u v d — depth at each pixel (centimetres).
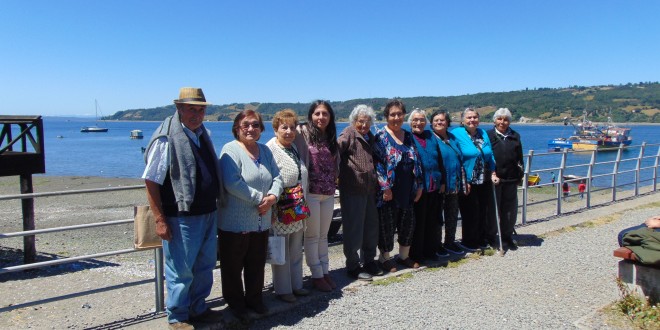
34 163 718
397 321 417
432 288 502
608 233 753
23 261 750
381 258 566
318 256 491
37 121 721
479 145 628
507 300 469
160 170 351
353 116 500
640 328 389
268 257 426
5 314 468
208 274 396
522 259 613
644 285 417
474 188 634
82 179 2517
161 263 424
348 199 506
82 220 1210
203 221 375
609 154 4675
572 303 461
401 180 530
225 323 405
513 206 659
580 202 1066
